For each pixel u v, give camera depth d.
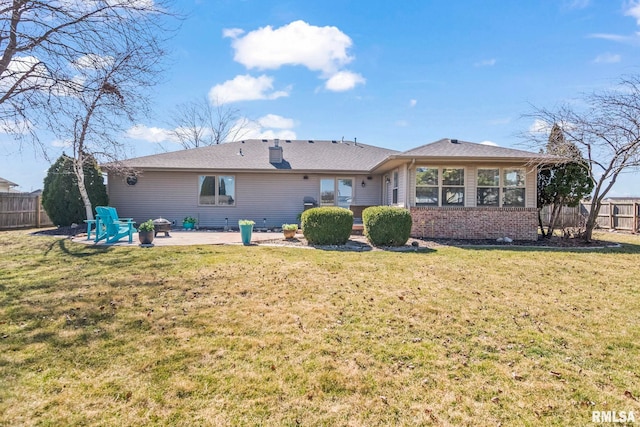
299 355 3.49
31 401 2.69
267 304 4.90
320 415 2.63
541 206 12.71
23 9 6.20
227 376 3.11
